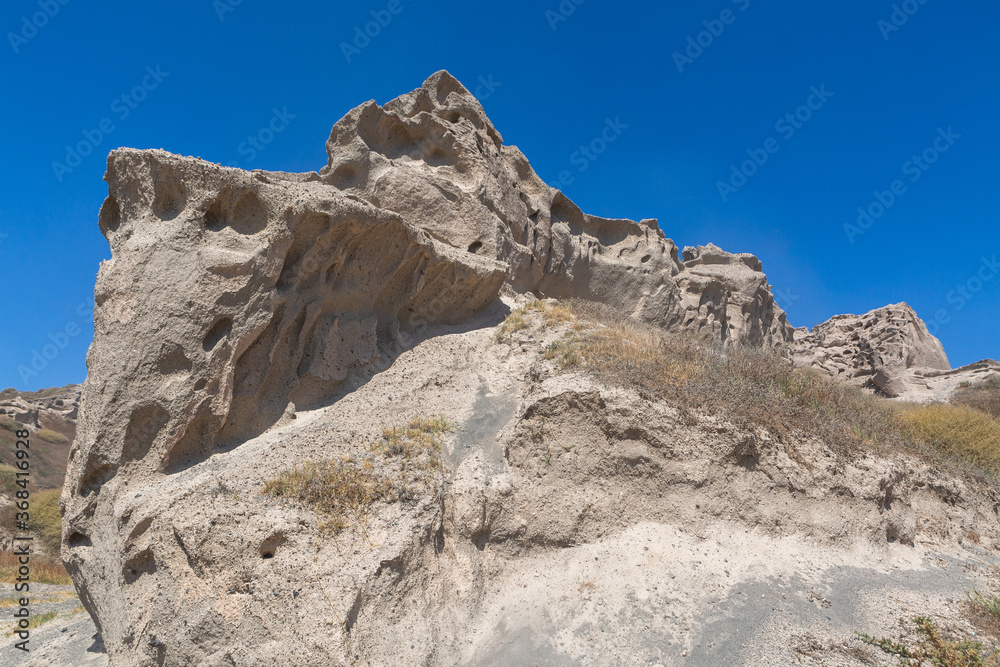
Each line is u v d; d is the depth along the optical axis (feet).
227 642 17.80
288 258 26.30
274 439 24.89
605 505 24.03
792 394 30.50
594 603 20.77
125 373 21.89
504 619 20.62
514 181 49.03
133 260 22.86
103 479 21.79
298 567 18.69
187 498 20.53
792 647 18.45
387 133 41.78
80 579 21.43
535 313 37.29
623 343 31.50
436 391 29.84
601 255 59.06
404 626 18.79
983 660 17.93
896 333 101.76
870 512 25.76
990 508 31.17
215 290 23.30
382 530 20.59
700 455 24.61
